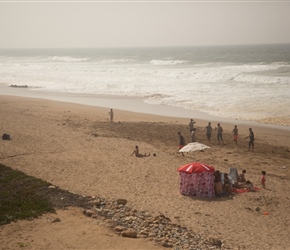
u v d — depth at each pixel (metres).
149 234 12.21
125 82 56.00
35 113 35.62
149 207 15.21
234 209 15.55
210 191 16.88
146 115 35.94
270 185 18.59
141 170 20.08
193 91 46.53
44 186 15.75
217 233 13.13
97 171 19.61
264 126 31.00
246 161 22.89
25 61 116.88
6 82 62.75
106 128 30.62
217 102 40.03
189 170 16.84
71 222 12.62
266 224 14.17
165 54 173.50
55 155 22.06
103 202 15.09
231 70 64.69
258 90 44.62
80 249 10.77
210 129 27.52
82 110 38.22
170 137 28.28
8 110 36.38
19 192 15.07
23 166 19.72
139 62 100.00
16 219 12.64
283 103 37.66
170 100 42.34
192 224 13.79
